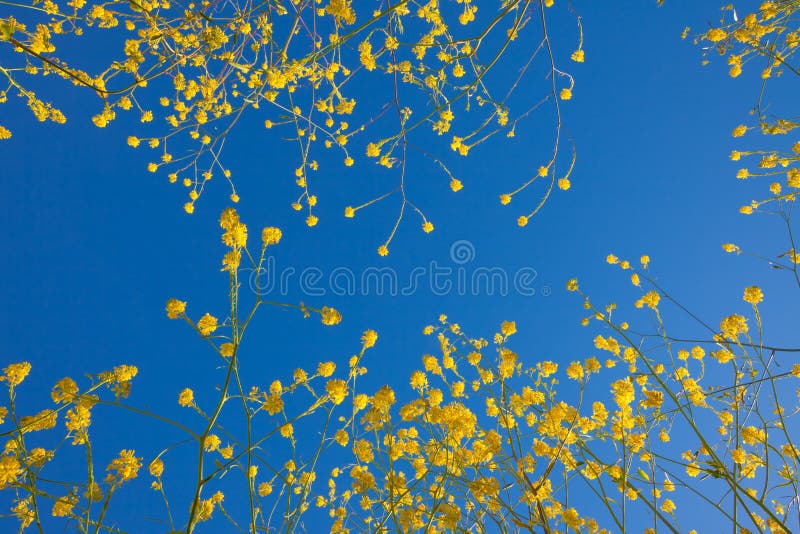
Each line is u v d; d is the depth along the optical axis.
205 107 3.96
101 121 3.75
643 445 2.64
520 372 3.32
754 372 2.96
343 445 2.92
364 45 3.32
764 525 2.89
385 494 2.67
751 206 3.80
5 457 2.06
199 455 1.95
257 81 3.65
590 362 2.96
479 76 2.79
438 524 2.49
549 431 2.85
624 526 2.26
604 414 2.93
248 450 2.08
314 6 3.12
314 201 4.01
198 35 3.29
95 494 2.16
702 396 3.01
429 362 3.37
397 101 3.25
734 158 3.93
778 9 3.21
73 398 2.16
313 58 2.89
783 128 3.59
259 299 2.27
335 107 3.84
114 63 3.33
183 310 2.19
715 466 2.26
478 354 3.30
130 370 2.30
